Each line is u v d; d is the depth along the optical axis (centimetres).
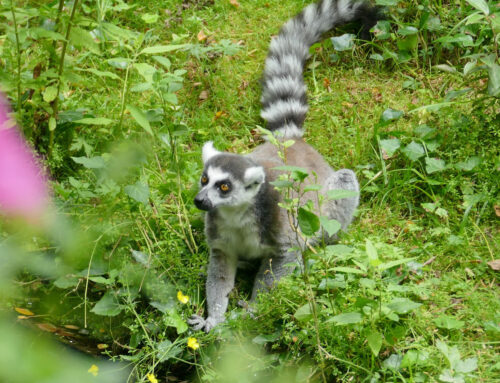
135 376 197
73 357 197
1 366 171
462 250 210
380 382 191
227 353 198
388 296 192
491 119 223
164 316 201
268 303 199
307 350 196
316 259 202
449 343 196
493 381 190
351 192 187
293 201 192
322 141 231
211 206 202
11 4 201
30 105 213
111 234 207
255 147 228
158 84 208
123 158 208
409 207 219
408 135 228
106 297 202
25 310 203
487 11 216
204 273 210
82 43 205
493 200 215
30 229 208
